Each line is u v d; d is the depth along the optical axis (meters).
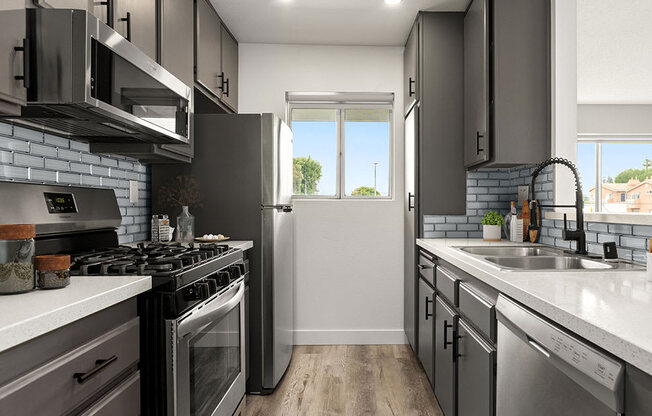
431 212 2.87
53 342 0.85
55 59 1.16
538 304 1.03
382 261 3.43
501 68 2.30
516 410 1.19
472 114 2.62
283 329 2.67
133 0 1.65
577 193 1.78
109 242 1.93
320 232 3.43
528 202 2.51
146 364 1.27
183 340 1.32
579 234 1.78
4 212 1.33
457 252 2.03
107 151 1.94
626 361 0.71
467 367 1.70
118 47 1.35
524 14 2.30
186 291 1.34
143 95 1.53
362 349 3.29
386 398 2.44
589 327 0.82
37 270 1.04
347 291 3.43
